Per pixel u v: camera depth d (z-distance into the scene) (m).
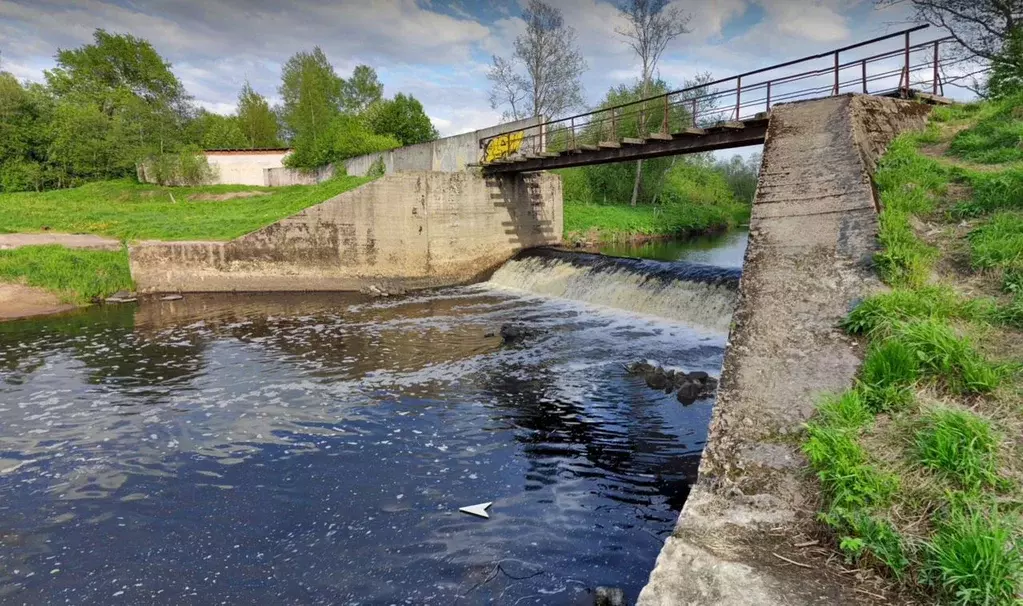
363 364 14.00
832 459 4.52
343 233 24.53
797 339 6.30
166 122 49.22
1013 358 5.31
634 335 15.77
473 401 11.40
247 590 6.11
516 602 5.80
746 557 4.02
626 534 6.94
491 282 26.78
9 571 6.45
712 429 5.53
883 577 3.69
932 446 4.39
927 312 6.07
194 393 12.14
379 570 6.37
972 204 8.24
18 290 20.91
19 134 47.88
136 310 20.70
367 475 8.55
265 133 74.25
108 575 6.38
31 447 9.62
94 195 41.72
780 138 10.63
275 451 9.40
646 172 51.44
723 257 30.64
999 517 3.75
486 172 26.89
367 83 70.31
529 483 8.20
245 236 23.50
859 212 8.04
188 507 7.77
